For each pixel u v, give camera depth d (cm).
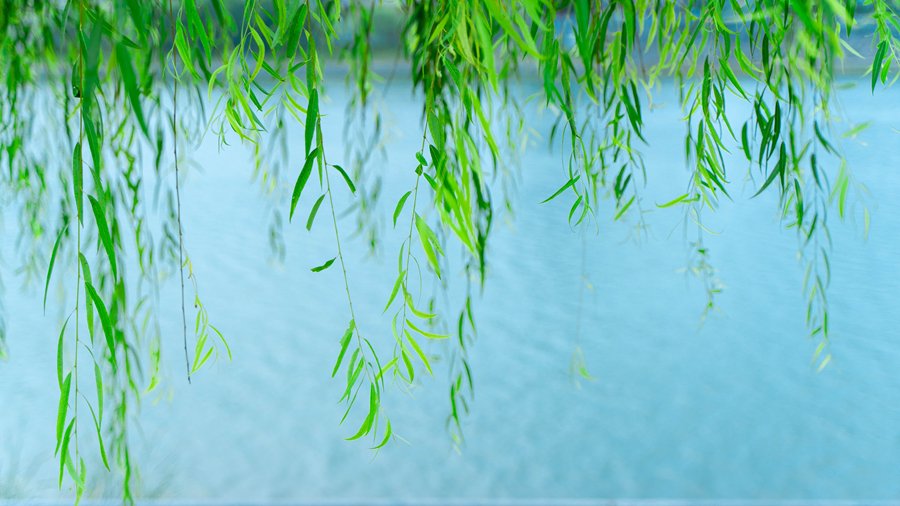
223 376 479
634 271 684
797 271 646
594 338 542
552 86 209
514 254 747
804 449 388
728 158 782
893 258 630
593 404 446
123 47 183
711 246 730
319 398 450
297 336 542
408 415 439
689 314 580
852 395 444
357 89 251
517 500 344
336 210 905
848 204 710
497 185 811
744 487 359
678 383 470
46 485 337
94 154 189
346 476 364
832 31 193
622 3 201
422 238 203
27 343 502
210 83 209
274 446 393
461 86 206
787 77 218
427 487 358
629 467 374
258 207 936
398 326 556
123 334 218
